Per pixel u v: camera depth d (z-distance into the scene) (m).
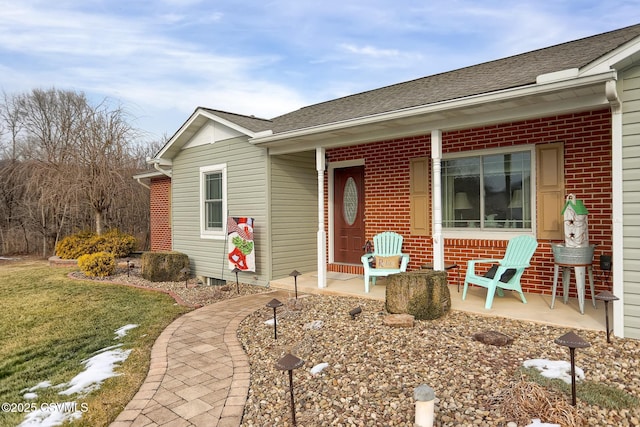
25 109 19.00
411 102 5.70
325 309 5.57
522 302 5.38
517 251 5.29
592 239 5.42
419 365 3.51
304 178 8.48
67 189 11.64
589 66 3.96
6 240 16.30
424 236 7.09
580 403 2.77
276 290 7.35
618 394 2.85
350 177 8.42
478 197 6.53
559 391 2.92
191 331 5.04
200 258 9.20
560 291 5.73
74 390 3.53
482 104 4.71
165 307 6.36
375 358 3.73
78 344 4.81
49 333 5.28
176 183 9.87
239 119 8.53
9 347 4.79
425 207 7.05
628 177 3.99
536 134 5.88
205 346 4.49
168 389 3.43
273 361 3.95
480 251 6.45
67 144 12.31
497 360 3.54
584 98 4.37
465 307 5.14
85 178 11.74
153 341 4.73
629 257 3.99
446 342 4.00
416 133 5.73
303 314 5.38
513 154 6.17
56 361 4.32
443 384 3.15
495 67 6.99
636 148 3.94
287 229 8.11
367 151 7.91
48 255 15.76
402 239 6.92
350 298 6.21
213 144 8.84
